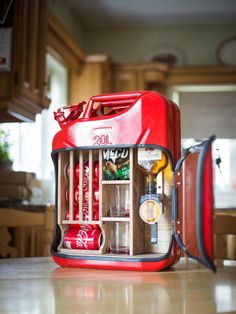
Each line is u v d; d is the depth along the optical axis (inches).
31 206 93.4
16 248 55.1
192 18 201.3
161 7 190.1
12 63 98.0
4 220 54.2
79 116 41.1
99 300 26.8
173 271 37.3
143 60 211.3
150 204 37.8
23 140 151.6
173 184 35.8
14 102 99.7
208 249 26.2
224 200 205.8
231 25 208.1
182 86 200.4
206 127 204.7
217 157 37.9
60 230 40.8
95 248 38.9
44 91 115.4
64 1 181.9
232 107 203.8
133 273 36.3
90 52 212.8
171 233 37.6
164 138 37.1
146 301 26.6
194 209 31.2
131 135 37.8
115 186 39.3
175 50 210.2
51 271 37.4
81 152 39.8
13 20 98.0
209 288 30.5
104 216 38.8
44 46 113.9
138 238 38.7
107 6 189.3
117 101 39.4
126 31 212.4
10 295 28.1
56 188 40.8
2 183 106.7
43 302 26.3
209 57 208.5
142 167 38.1
